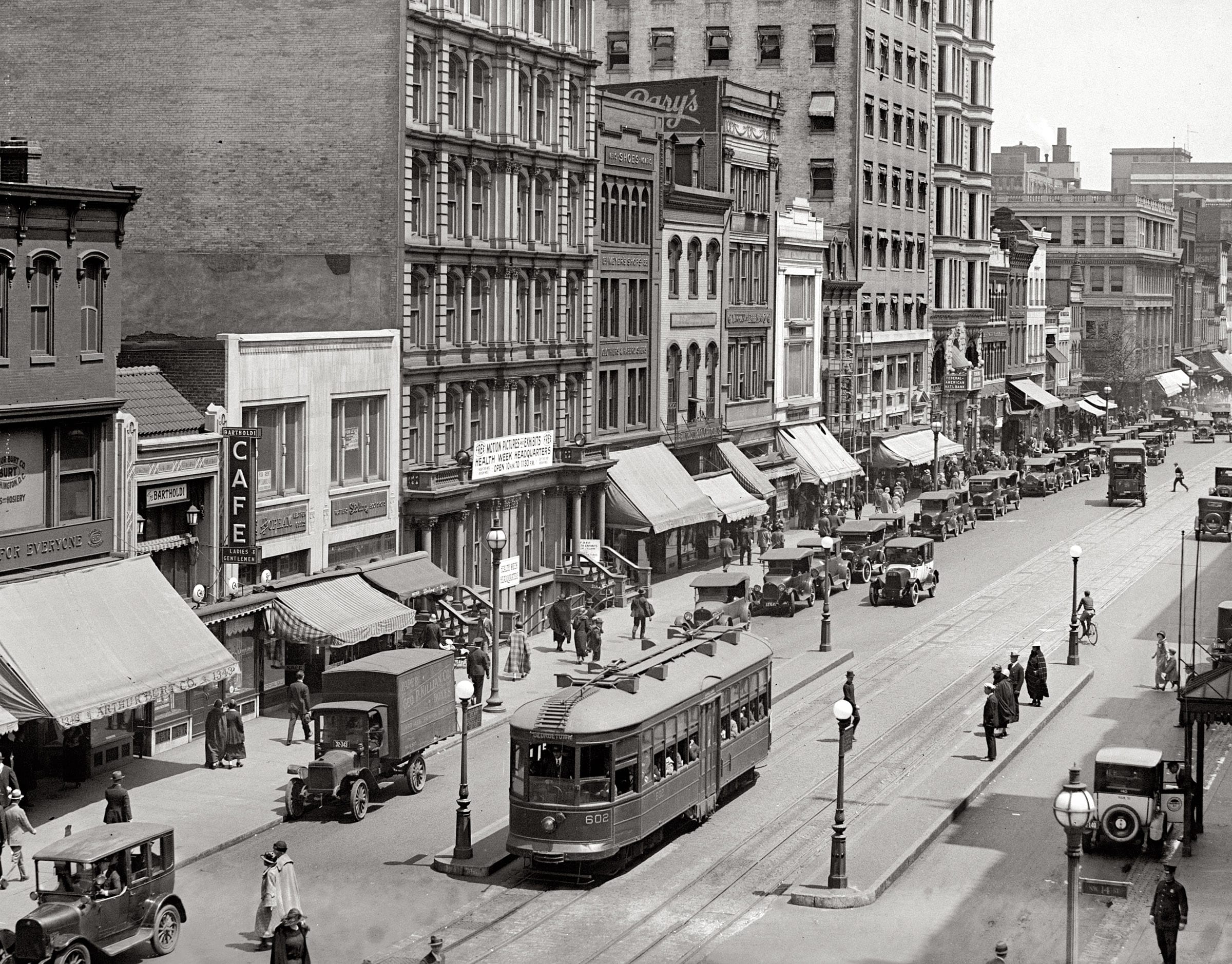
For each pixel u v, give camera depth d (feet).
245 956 96.84
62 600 128.67
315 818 126.21
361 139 183.21
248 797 129.39
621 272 233.35
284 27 184.03
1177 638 209.87
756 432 282.97
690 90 265.95
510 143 201.57
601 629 186.19
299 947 90.43
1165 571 264.52
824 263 314.55
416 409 189.57
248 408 159.84
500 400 205.26
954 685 180.24
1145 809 121.29
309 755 142.20
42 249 131.13
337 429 174.60
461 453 192.34
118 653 128.06
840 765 111.45
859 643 204.03
